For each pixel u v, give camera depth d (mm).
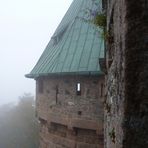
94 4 15047
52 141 16938
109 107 6098
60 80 15570
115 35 4566
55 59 16000
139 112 3160
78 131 14617
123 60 3295
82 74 13398
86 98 13852
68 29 16922
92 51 14148
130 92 3184
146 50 3143
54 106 16203
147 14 3125
